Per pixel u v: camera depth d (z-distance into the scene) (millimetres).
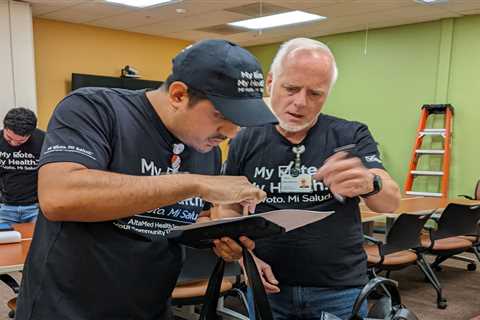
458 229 3729
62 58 6543
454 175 5992
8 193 3434
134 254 936
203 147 954
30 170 3457
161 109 947
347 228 1414
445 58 5965
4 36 5465
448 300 3689
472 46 5777
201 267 2299
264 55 8031
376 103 6699
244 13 5824
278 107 1365
